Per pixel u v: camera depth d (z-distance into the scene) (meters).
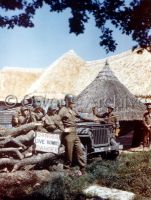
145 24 4.00
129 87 25.84
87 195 7.40
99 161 10.09
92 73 33.19
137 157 10.16
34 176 8.30
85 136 10.01
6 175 8.18
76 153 9.41
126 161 9.77
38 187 7.79
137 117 17.89
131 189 8.01
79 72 34.56
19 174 8.27
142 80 26.05
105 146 10.45
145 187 7.93
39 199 7.16
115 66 29.58
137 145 15.52
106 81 19.38
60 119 9.35
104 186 8.32
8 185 8.04
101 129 10.40
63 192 7.36
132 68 27.84
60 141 9.71
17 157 9.56
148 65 27.28
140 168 8.80
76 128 9.96
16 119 11.91
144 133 14.56
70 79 33.66
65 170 9.20
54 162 9.70
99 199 7.21
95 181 8.58
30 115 11.79
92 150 10.14
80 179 8.45
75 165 9.68
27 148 10.00
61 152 9.80
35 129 10.23
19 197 7.23
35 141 9.66
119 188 8.17
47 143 9.67
